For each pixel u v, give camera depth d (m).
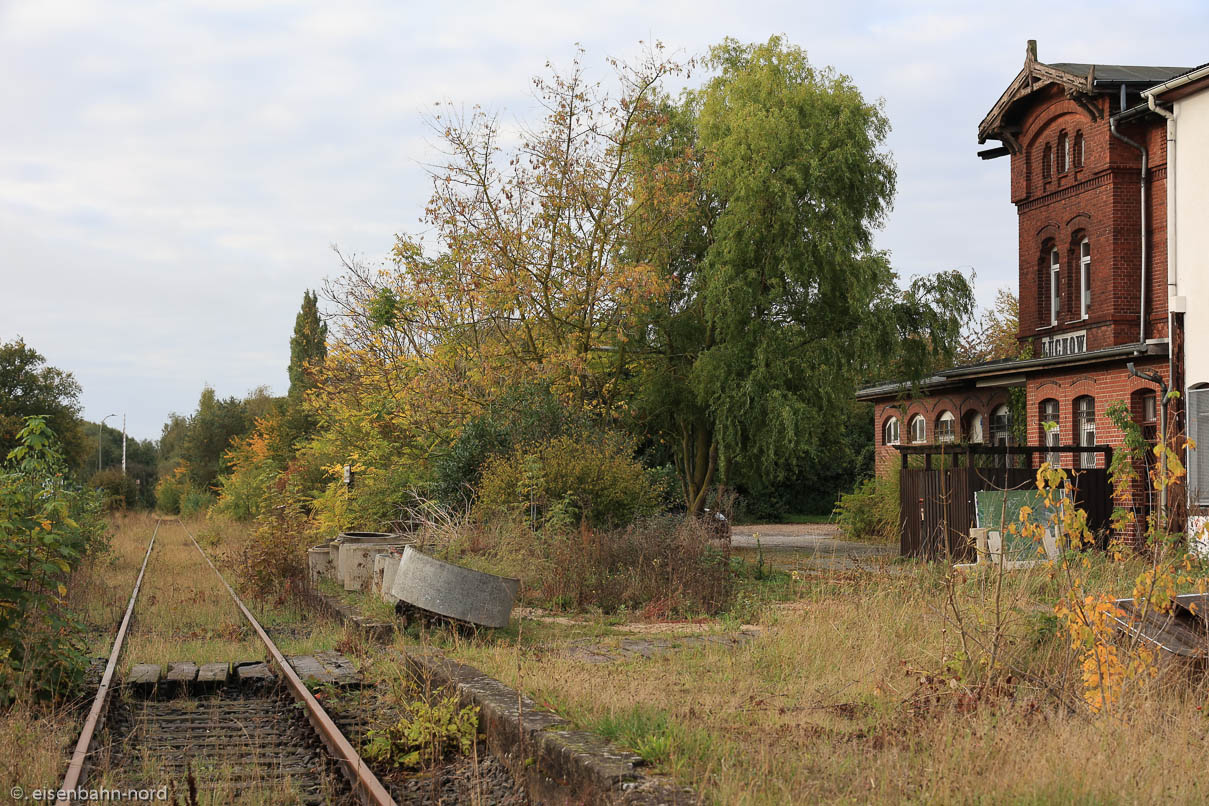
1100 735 5.95
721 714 7.37
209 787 6.70
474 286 24.61
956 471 21.31
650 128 26.25
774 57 27.72
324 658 11.84
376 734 7.98
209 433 83.00
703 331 28.52
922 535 22.31
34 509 9.88
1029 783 5.23
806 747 6.41
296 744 8.28
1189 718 6.36
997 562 10.73
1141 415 20.91
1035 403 24.20
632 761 6.02
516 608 14.73
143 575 23.05
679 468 30.95
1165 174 21.52
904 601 10.92
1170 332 19.81
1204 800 5.16
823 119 26.59
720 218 26.91
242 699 10.28
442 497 21.23
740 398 25.48
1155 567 7.64
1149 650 7.20
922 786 5.30
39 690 9.16
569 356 24.05
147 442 144.50
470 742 7.73
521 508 18.44
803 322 27.20
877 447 37.31
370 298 26.55
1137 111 21.11
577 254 25.95
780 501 45.78
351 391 26.72
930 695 7.46
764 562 20.78
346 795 6.69
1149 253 21.77
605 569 15.58
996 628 8.05
